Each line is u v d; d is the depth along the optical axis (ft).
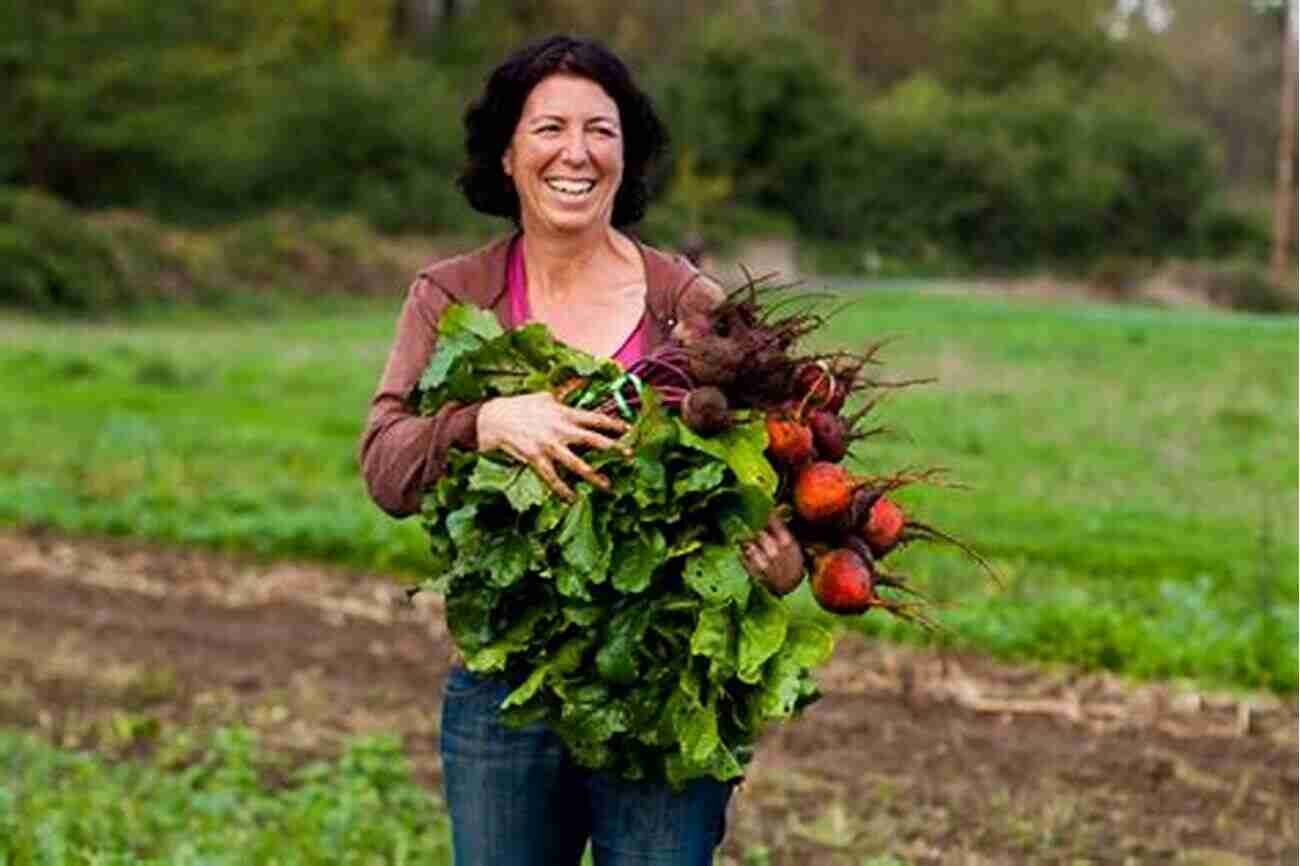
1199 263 184.14
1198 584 42.29
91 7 153.99
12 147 156.66
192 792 27.45
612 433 13.87
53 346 99.76
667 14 231.71
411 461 14.30
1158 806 28.50
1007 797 28.43
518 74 14.92
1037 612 38.40
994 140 192.95
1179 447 66.90
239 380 85.56
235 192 167.94
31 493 53.01
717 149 185.26
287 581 44.55
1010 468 60.39
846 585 13.98
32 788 26.78
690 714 13.78
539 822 14.82
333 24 196.03
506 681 14.44
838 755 30.81
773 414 13.96
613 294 15.11
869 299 151.02
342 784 26.99
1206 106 279.69
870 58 259.39
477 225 172.04
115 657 37.29
